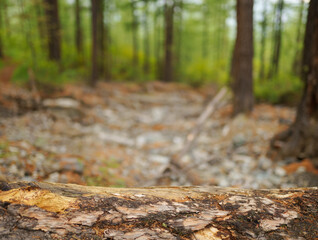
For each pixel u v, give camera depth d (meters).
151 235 1.19
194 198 1.58
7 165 3.47
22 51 10.98
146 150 6.11
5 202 1.28
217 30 24.33
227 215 1.38
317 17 4.26
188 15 26.03
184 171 4.77
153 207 1.42
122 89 14.34
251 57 7.96
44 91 9.12
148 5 21.06
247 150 5.71
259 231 1.26
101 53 16.83
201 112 10.27
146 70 22.42
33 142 4.89
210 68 19.27
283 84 10.38
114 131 7.34
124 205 1.40
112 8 19.75
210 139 6.89
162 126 8.40
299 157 4.51
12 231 1.10
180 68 23.91
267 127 6.79
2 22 12.04
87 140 6.01
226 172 4.73
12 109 7.09
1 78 9.88
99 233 1.17
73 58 15.20
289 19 13.52
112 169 4.43
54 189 1.49
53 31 12.40
